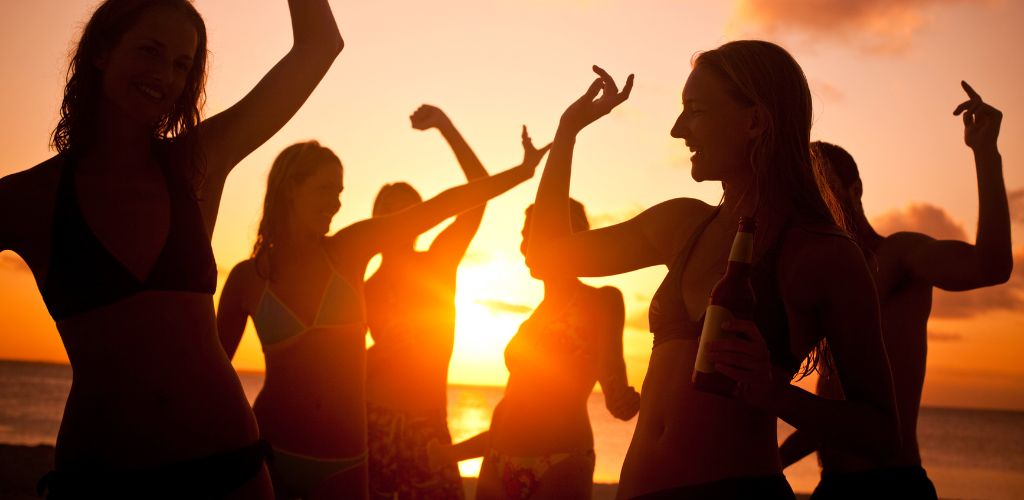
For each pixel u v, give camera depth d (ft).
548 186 7.15
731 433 5.36
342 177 11.31
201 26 6.46
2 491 22.68
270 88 7.08
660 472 5.45
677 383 5.61
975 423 300.20
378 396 13.06
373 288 13.64
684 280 5.83
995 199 8.25
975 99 8.46
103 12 6.03
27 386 226.38
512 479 11.94
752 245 5.07
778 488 5.31
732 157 5.75
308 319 10.91
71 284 5.76
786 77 5.68
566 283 12.42
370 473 12.87
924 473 8.41
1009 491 77.36
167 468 5.78
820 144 9.17
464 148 14.44
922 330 8.84
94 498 5.73
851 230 8.89
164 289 5.96
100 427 5.77
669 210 6.57
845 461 8.40
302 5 7.50
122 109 6.06
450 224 14.05
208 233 6.59
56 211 5.81
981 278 8.23
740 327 4.71
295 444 10.69
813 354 5.87
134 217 5.97
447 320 13.60
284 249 11.12
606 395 12.14
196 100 6.60
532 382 12.17
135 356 5.82
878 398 5.10
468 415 226.17
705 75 5.84
